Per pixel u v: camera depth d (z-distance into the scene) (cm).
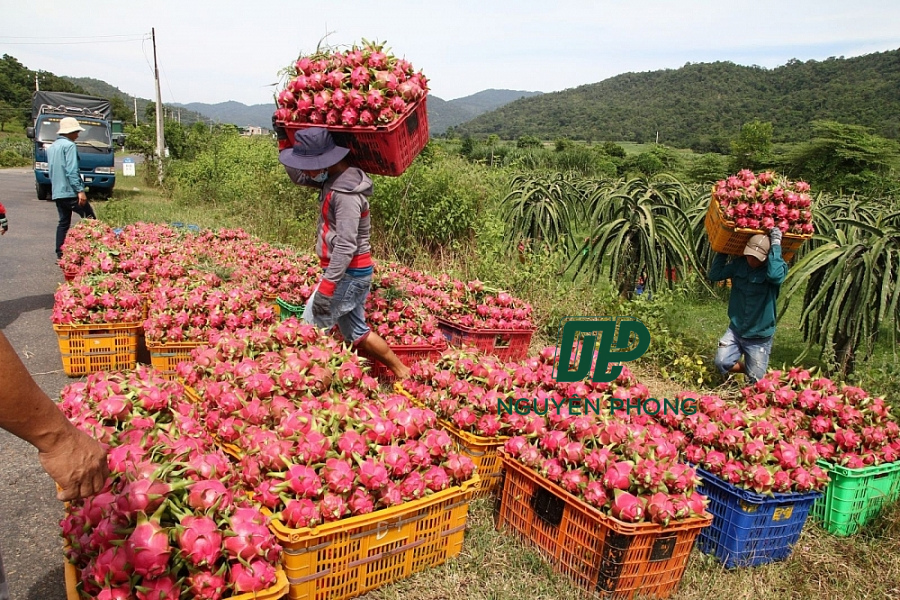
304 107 454
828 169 2925
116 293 548
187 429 303
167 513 221
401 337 561
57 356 584
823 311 633
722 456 365
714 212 581
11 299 764
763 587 341
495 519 371
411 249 1032
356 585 292
